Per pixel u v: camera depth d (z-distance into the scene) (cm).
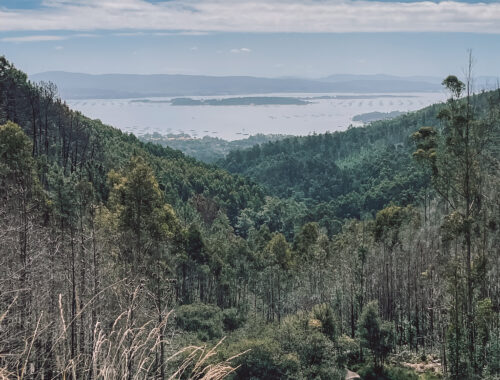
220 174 14338
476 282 2888
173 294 3127
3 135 3189
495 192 2905
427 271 4175
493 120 2752
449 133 2873
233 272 5841
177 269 5072
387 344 3819
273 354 2947
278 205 12525
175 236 4875
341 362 3591
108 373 481
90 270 2519
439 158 2964
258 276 6078
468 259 2823
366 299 5012
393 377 3669
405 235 5022
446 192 3056
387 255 5041
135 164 3556
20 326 1438
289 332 3444
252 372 2883
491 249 3184
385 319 4734
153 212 3397
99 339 493
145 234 3303
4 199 3019
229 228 8862
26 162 3275
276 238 6156
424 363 3919
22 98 7838
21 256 2370
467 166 2784
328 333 3731
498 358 2838
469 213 2842
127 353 507
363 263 4750
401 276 5000
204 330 3562
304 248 6888
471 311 2911
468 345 2953
